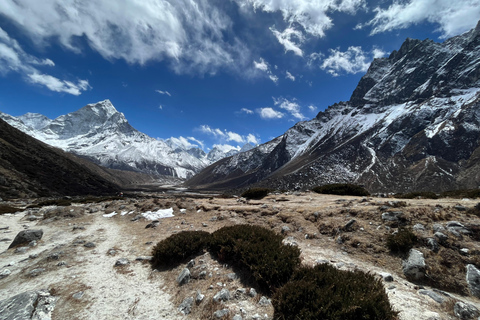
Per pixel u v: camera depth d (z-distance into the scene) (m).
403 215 10.52
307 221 13.73
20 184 65.81
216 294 6.76
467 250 7.65
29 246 13.08
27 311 6.19
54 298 7.17
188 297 6.98
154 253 10.19
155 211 22.09
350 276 6.36
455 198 17.03
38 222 20.97
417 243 8.56
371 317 4.89
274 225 14.42
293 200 21.56
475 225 8.71
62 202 36.12
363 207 13.05
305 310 5.26
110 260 10.66
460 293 6.49
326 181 180.25
